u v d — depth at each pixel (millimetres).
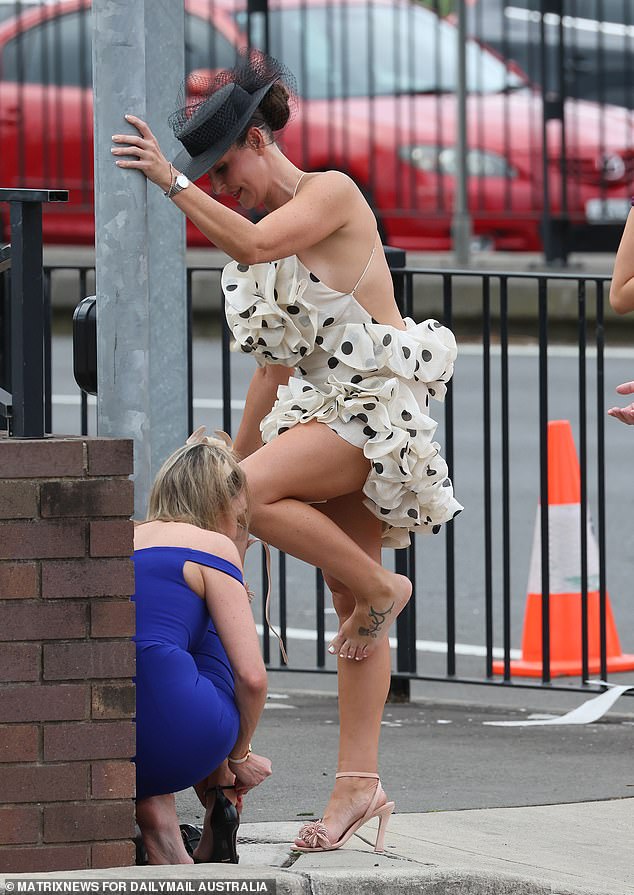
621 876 15000
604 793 17953
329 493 14531
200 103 14453
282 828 15539
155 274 16812
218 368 47969
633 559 30719
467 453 38125
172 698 13398
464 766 19062
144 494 14398
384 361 14289
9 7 54875
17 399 12805
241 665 13641
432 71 55750
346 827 14773
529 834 16281
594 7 61906
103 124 13852
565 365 47594
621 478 36250
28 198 12641
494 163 53469
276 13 55000
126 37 13789
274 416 14648
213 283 53156
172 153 16828
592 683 22031
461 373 46781
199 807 16938
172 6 16703
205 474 14141
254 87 14453
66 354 50688
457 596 28844
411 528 15000
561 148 50969
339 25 55531
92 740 12711
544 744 20297
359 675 14836
